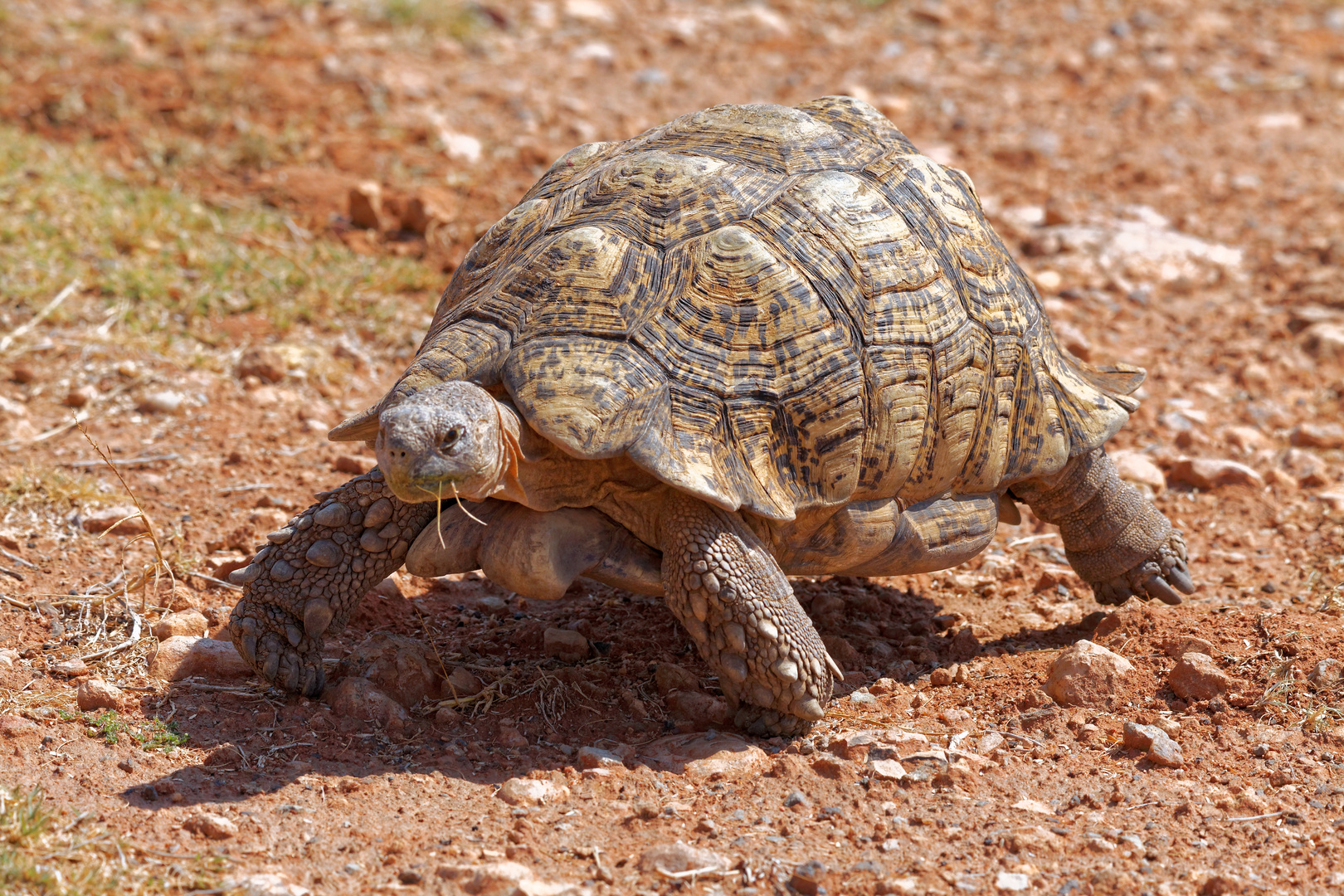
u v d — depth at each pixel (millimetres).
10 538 7137
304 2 16734
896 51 17797
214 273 10477
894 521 6016
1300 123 16453
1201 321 11734
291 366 9609
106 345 9406
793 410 5578
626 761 5602
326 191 12305
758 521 5711
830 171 6152
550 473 5434
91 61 14000
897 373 5820
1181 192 14258
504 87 15328
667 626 6941
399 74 15094
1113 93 17000
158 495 7914
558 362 5340
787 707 5664
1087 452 6688
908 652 6785
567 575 5543
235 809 5094
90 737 5574
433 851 4879
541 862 4840
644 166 6027
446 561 5688
